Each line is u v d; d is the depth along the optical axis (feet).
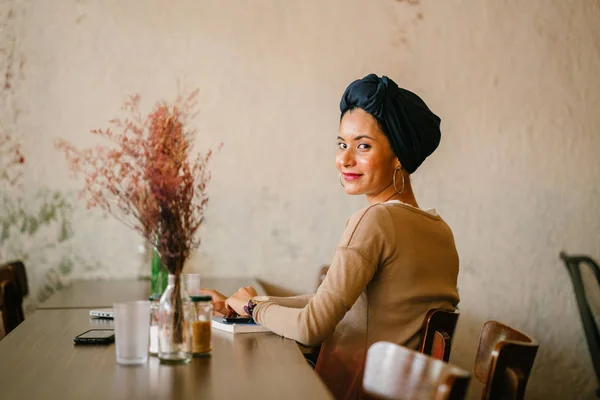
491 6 10.76
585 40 10.91
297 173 10.44
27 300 9.96
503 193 10.77
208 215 10.28
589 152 10.89
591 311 10.82
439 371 3.47
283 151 10.42
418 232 5.73
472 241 10.71
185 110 10.20
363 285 5.52
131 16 10.10
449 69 10.69
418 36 10.63
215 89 10.27
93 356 4.84
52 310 7.04
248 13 10.32
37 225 9.97
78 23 10.02
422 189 10.67
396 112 6.03
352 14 10.52
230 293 8.21
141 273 10.15
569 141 10.86
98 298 8.00
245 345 5.29
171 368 4.51
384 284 5.65
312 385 4.10
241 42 10.31
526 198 10.80
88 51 10.03
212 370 4.47
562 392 10.82
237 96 10.32
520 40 10.80
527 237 10.80
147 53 10.13
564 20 10.88
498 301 10.75
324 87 10.48
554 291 10.82
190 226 4.74
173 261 4.65
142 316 4.62
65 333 5.71
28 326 6.05
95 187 9.98
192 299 4.87
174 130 4.66
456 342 10.68
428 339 5.30
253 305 6.03
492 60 10.76
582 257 10.84
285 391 3.96
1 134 9.89
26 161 9.93
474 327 10.71
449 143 10.70
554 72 10.85
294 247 10.45
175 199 4.64
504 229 10.77
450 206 10.69
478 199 10.73
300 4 10.43
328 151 10.49
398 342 5.58
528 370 4.10
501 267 10.75
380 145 6.13
